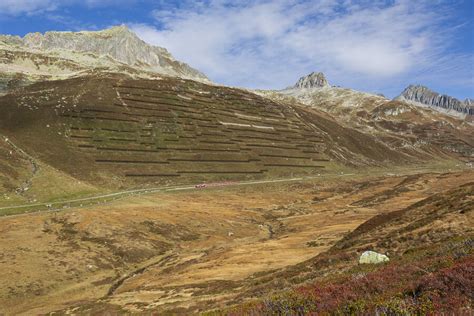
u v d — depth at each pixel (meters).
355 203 133.25
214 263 63.91
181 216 107.81
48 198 117.62
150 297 48.47
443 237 38.41
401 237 42.69
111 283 64.19
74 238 82.00
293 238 80.56
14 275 61.19
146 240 87.69
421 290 13.16
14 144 147.88
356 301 13.04
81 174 144.50
